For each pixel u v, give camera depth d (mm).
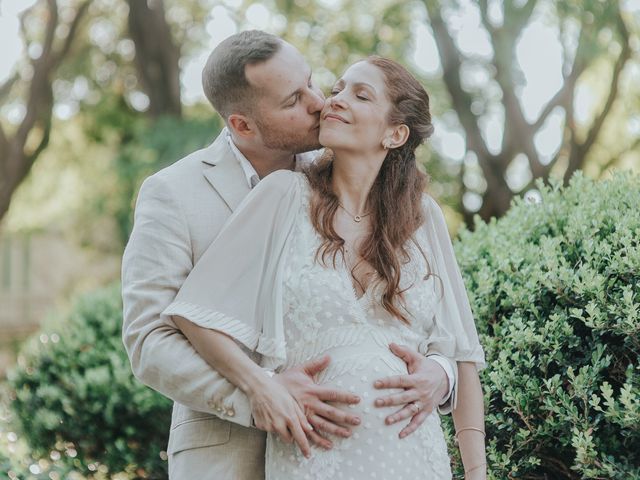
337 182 2434
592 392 2689
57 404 4699
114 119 13047
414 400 2303
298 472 2248
